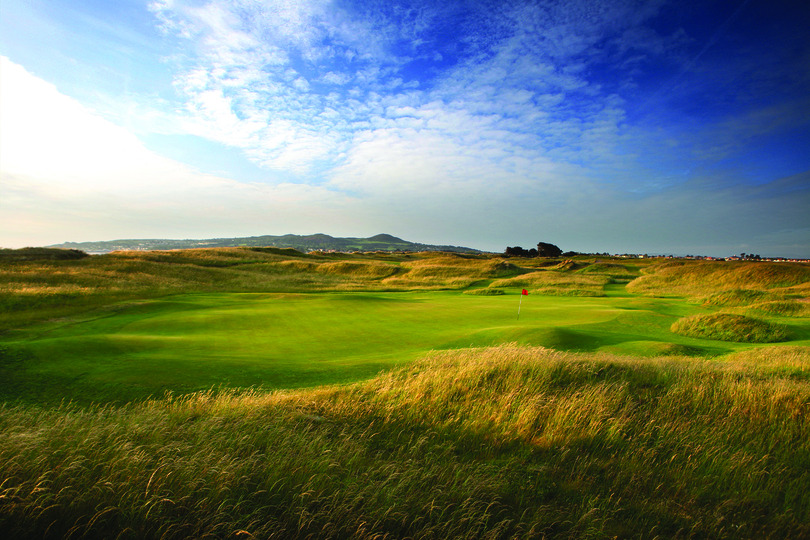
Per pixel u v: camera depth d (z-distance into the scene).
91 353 12.05
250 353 13.55
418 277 59.69
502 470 5.14
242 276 51.06
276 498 4.29
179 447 4.99
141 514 3.83
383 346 15.33
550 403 7.19
